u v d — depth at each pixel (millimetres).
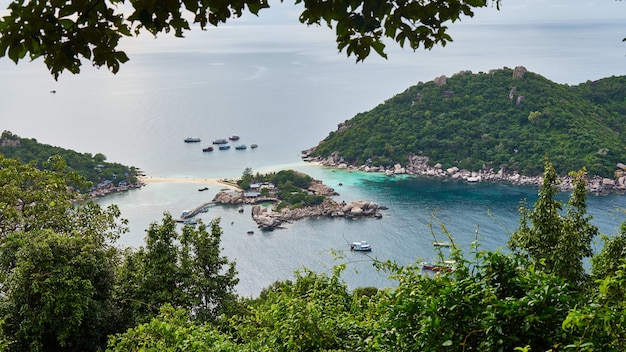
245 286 44812
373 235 55219
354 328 7379
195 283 18172
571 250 10164
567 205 11164
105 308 17016
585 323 4227
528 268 5363
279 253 51969
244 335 8625
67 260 15586
